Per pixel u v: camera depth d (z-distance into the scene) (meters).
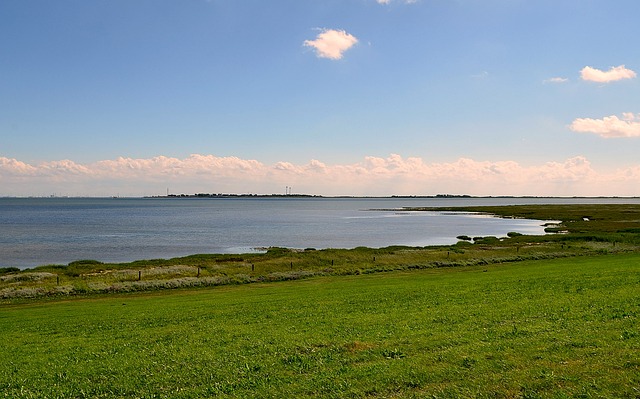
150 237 114.12
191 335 21.88
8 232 126.19
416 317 22.89
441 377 13.49
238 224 159.62
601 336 16.45
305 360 16.16
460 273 49.88
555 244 76.50
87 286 49.22
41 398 14.16
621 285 29.31
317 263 63.41
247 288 46.88
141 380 15.21
